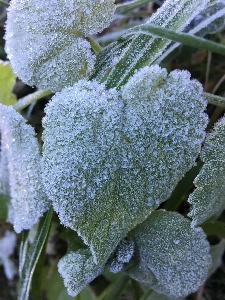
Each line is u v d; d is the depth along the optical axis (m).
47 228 0.11
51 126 0.09
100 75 0.10
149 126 0.08
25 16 0.09
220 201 0.10
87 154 0.08
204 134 0.09
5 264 0.17
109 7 0.10
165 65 0.15
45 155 0.09
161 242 0.11
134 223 0.09
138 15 0.16
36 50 0.10
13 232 0.18
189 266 0.11
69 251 0.11
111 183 0.09
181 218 0.11
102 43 0.15
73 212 0.09
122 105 0.09
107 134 0.08
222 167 0.09
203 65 0.16
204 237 0.11
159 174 0.09
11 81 0.14
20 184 0.11
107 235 0.09
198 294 0.15
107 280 0.15
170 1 0.10
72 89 0.09
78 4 0.09
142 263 0.11
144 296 0.12
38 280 0.12
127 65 0.10
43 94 0.12
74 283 0.10
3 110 0.10
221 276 0.15
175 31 0.09
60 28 0.09
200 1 0.10
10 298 0.17
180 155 0.09
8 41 0.10
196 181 0.09
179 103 0.08
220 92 0.15
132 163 0.09
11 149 0.11
